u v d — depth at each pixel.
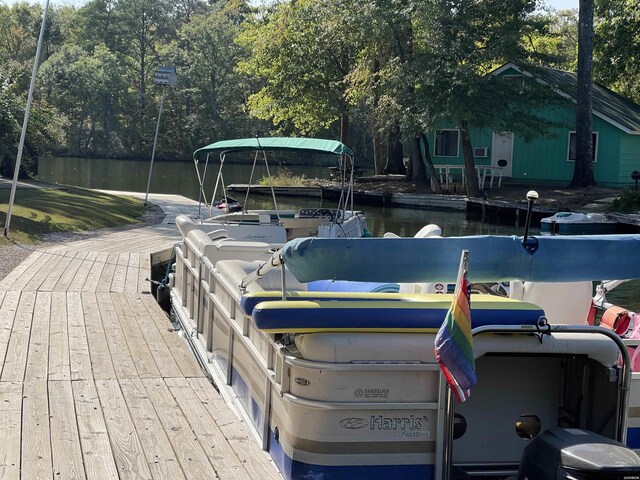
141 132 69.25
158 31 77.38
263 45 35.94
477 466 4.29
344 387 3.82
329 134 55.84
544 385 4.36
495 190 29.25
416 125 27.83
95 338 7.33
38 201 18.95
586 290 5.34
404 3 28.05
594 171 29.50
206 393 5.79
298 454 3.89
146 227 17.27
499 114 26.91
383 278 3.82
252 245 7.00
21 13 78.12
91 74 68.31
